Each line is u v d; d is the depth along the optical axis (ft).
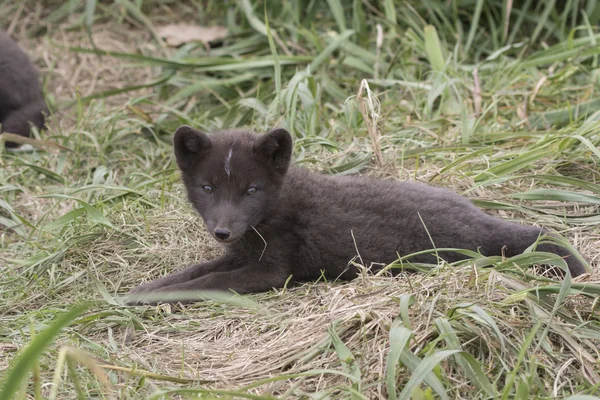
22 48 61.26
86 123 51.13
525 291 28.17
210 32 60.44
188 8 63.36
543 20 55.21
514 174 39.78
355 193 35.60
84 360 23.84
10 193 45.09
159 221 39.04
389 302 29.09
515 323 27.53
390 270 33.83
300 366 27.22
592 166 40.06
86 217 40.22
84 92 58.08
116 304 32.19
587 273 30.91
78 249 37.22
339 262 34.76
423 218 34.14
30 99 53.78
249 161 33.94
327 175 37.99
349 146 43.57
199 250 37.50
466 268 30.73
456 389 25.34
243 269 34.71
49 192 44.52
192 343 30.19
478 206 37.45
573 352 26.86
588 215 36.83
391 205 34.83
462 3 58.34
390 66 52.95
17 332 31.22
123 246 37.68
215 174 33.94
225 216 33.27
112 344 29.48
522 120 45.88
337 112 49.06
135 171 46.50
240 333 30.58
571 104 48.34
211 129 50.11
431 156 42.52
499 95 48.93
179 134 34.50
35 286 35.45
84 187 40.29
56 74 59.57
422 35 56.54
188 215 39.45
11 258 38.22
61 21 63.52
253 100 48.88
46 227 38.27
